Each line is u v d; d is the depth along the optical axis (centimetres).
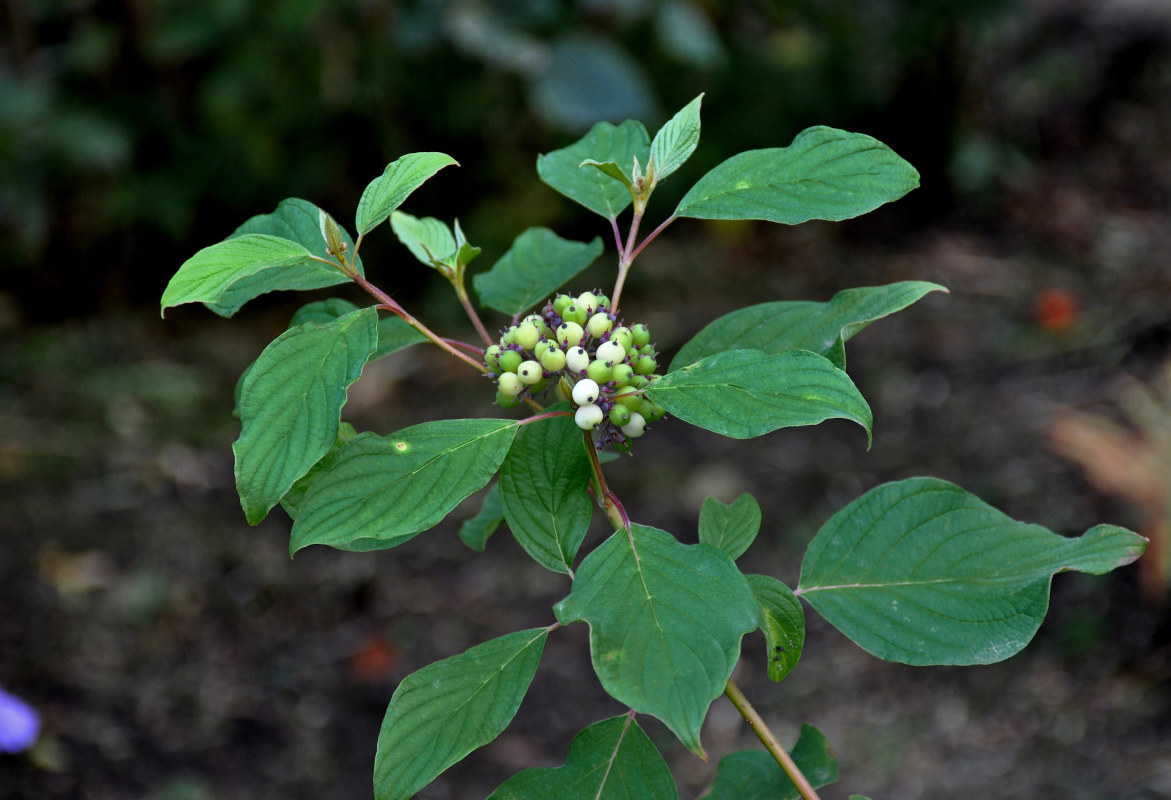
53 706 346
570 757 117
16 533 416
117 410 495
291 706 366
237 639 392
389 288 583
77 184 539
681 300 588
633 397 108
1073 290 573
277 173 558
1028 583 117
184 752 342
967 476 447
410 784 103
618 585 96
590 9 589
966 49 657
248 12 524
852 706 373
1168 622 373
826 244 645
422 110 577
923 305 578
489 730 105
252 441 95
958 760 346
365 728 361
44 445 466
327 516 98
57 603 388
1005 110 743
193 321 575
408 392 523
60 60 531
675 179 635
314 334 100
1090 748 341
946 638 118
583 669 393
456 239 127
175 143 545
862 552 124
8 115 500
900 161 110
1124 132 749
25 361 521
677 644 91
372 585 423
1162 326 516
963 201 676
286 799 330
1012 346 531
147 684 365
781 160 114
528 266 148
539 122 595
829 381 95
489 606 414
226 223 576
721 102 652
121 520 434
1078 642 381
